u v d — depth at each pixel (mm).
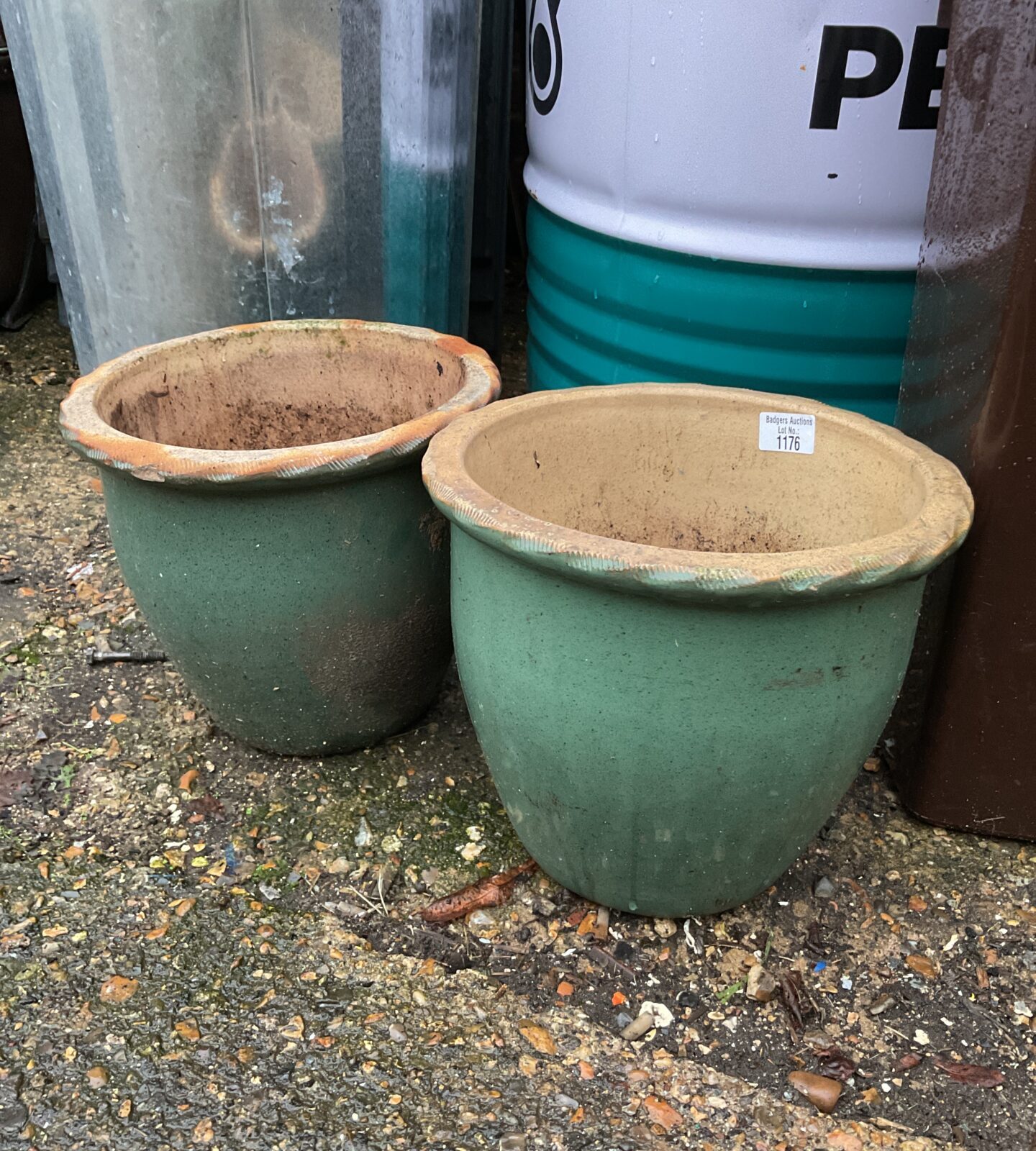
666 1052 1557
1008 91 1492
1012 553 1680
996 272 1563
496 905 1786
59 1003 1610
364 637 1883
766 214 1955
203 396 2145
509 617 1454
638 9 1896
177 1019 1592
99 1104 1475
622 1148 1430
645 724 1412
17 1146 1422
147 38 2240
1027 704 1782
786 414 1800
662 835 1545
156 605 1854
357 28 2207
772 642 1347
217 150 2342
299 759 2094
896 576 1317
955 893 1823
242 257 2477
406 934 1739
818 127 1859
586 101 2102
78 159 2475
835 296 2018
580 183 2215
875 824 1960
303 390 2230
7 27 2494
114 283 2607
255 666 1877
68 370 3703
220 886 1818
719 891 1670
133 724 2176
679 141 1945
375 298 2541
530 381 2740
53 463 3137
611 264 2199
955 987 1662
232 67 2248
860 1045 1575
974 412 1656
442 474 1514
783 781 1482
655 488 1924
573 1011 1616
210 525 1719
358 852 1888
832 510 1802
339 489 1716
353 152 2348
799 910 1784
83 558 2705
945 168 1695
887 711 1542
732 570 1260
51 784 2021
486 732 1620
